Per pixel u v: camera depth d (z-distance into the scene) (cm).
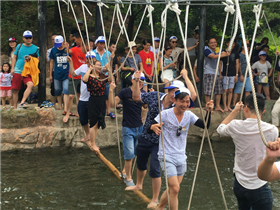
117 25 1706
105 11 1741
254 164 368
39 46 884
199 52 953
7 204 523
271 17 1545
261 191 369
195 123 450
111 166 666
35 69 860
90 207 517
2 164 708
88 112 676
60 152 805
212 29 1398
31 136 816
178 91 436
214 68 943
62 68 855
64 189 584
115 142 870
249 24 1137
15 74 858
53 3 1748
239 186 385
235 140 379
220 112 962
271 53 1365
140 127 602
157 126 439
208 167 714
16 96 870
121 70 877
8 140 809
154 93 503
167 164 448
